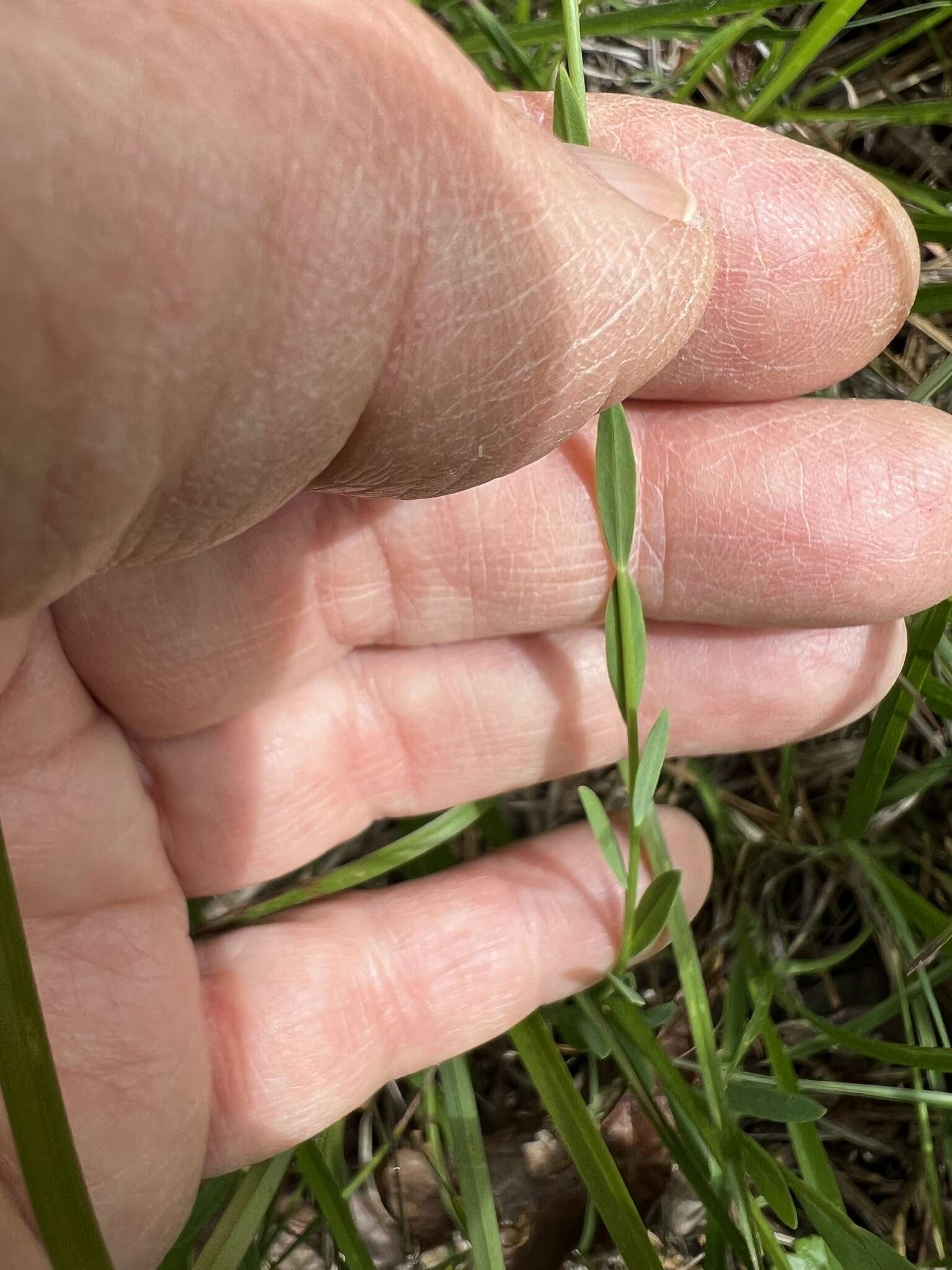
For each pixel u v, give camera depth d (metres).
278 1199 0.10
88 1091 0.08
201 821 0.10
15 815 0.08
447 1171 0.10
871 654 0.10
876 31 0.11
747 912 0.11
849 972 0.11
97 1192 0.08
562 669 0.10
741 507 0.09
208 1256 0.09
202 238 0.05
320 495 0.09
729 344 0.09
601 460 0.08
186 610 0.09
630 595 0.08
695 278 0.07
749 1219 0.08
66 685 0.09
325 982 0.09
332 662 0.10
